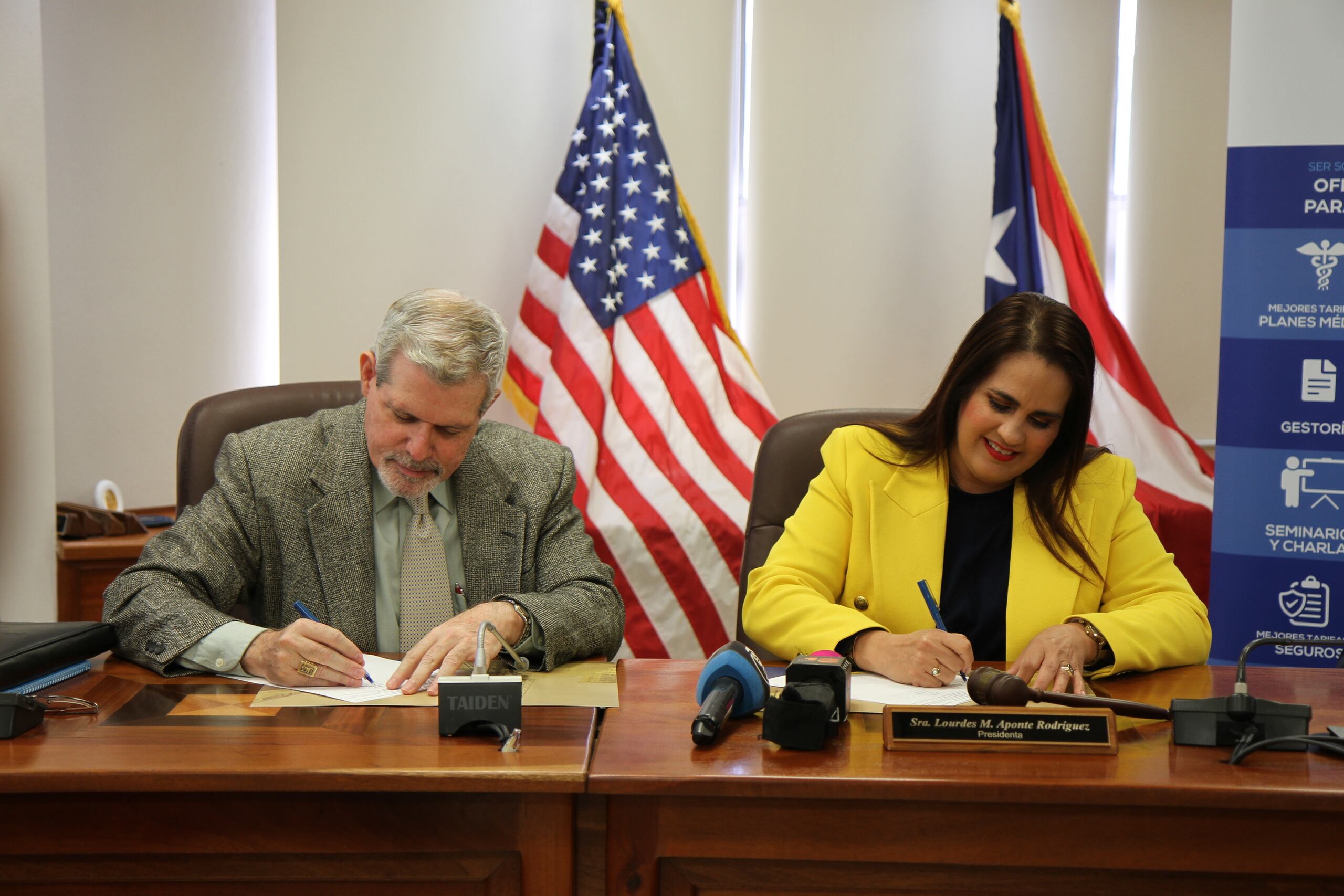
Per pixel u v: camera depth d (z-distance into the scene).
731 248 3.86
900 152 3.83
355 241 3.57
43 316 2.42
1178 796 1.06
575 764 1.09
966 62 3.81
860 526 1.80
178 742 1.15
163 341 3.30
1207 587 3.31
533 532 1.76
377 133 3.57
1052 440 1.71
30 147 2.39
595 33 3.53
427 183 3.62
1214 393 3.89
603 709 1.33
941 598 1.78
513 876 1.09
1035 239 3.47
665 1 3.74
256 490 1.69
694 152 3.79
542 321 3.47
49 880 1.09
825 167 3.83
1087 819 1.08
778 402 3.88
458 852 1.09
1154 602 1.67
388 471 1.63
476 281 3.68
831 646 1.54
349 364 3.60
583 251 3.41
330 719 1.25
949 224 3.85
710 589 3.18
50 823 1.08
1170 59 3.82
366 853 1.09
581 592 1.63
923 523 1.79
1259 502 2.58
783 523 1.96
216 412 1.92
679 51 3.76
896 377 3.88
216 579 1.62
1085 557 1.74
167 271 3.30
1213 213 3.87
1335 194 2.50
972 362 1.71
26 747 1.13
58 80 3.02
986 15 3.80
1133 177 3.87
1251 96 2.54
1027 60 3.52
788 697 1.19
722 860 1.10
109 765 1.07
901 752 1.17
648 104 3.54
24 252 2.39
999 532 1.80
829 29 3.80
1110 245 3.90
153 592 1.52
